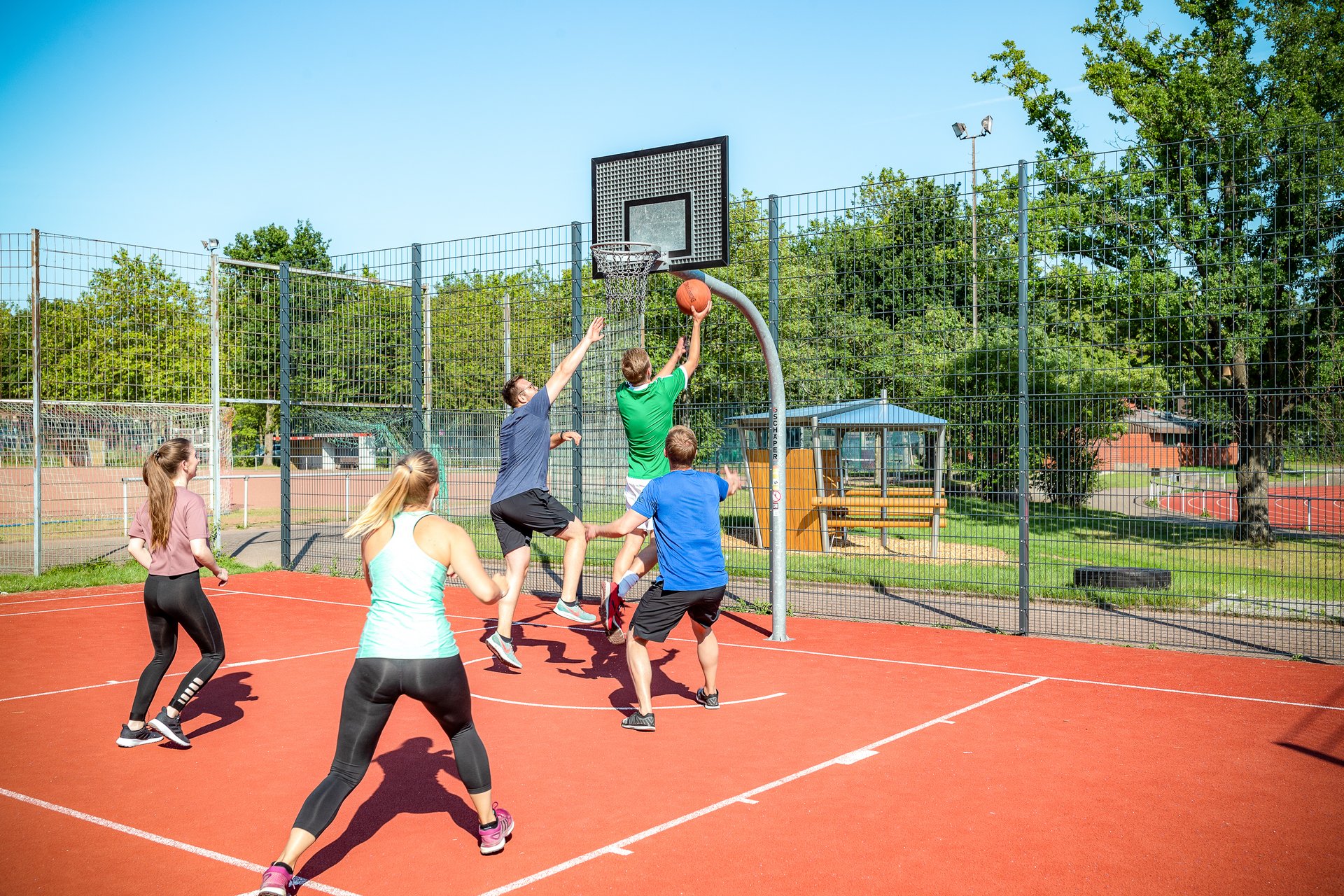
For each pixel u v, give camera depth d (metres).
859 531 19.48
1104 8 23.88
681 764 5.97
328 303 15.98
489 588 4.39
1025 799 5.34
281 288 15.93
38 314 14.13
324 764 6.06
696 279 9.40
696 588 6.77
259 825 5.00
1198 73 21.48
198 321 15.97
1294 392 10.14
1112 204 11.75
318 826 4.04
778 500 10.02
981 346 12.75
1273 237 12.09
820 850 4.62
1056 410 12.59
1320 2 19.98
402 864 4.47
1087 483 13.02
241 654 9.44
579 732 6.72
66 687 8.12
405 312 15.31
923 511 16.64
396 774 5.83
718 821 5.01
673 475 6.93
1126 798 5.36
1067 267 12.02
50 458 19.62
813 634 10.48
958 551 16.31
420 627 4.32
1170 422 13.10
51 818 5.11
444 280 14.43
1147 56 23.36
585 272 13.11
